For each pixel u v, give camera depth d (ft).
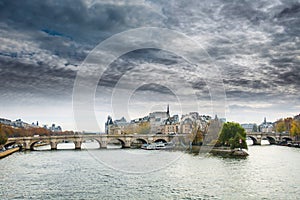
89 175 225.97
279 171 242.78
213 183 193.16
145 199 156.97
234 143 372.58
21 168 270.05
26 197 164.25
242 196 162.20
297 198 158.61
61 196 165.07
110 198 159.53
